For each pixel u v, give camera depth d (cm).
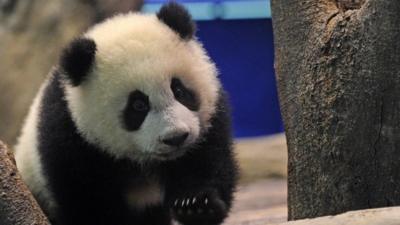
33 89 1237
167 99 620
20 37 1267
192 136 622
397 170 524
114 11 1259
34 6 1277
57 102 672
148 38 638
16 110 1230
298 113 581
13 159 552
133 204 741
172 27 661
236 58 1888
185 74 645
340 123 545
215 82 694
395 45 505
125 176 707
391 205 530
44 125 674
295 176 589
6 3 1282
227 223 944
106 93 635
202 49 700
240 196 1284
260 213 1102
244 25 1877
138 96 625
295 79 586
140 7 1292
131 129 639
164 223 768
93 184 680
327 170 557
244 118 1916
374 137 529
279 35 607
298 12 586
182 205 651
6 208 506
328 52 556
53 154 662
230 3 1866
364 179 538
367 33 524
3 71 1242
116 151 669
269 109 1925
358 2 574
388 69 513
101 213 699
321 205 565
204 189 663
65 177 668
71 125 661
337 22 553
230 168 707
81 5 1262
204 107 667
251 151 1582
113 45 638
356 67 535
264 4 1870
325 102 554
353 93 536
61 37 1256
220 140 699
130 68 622
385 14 506
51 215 726
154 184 734
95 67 640
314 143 564
